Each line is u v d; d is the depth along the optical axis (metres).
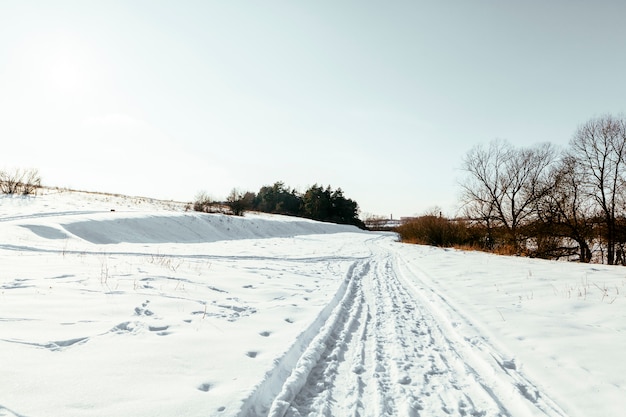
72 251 11.66
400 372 4.05
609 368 4.04
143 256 11.94
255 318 5.53
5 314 4.35
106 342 3.86
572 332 5.31
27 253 10.22
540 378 3.90
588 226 22.42
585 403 3.35
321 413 3.11
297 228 44.03
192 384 3.15
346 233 52.81
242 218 34.12
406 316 6.55
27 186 26.25
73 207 22.48
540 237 24.00
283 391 3.32
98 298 5.55
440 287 9.43
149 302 5.67
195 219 26.73
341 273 11.55
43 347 3.52
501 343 5.01
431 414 3.19
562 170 24.30
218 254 14.77
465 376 4.01
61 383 2.85
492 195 28.39
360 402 3.34
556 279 9.83
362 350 4.73
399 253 20.03
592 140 22.72
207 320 5.12
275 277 9.74
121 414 2.52
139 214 22.50
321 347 4.64
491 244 27.66
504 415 3.20
